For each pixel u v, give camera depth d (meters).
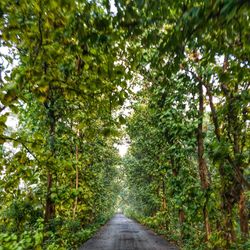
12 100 4.48
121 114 5.36
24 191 7.83
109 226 41.22
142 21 4.04
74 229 17.50
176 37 3.72
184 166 14.62
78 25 4.27
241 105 7.84
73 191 10.60
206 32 3.85
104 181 42.03
